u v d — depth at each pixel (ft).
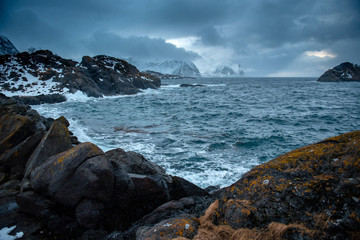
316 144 16.26
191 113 100.48
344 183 12.12
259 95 191.21
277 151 49.24
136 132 64.13
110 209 21.35
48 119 62.28
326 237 10.81
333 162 13.60
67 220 19.66
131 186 22.52
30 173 25.25
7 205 21.84
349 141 14.65
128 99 159.94
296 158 15.12
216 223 14.42
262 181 14.40
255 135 61.52
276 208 12.85
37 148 29.14
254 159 44.50
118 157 29.17
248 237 12.13
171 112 103.30
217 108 116.47
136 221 22.22
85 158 20.66
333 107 117.50
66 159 20.85
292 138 58.85
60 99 141.79
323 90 247.50
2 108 48.24
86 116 89.71
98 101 147.02
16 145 34.40
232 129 68.85
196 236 13.43
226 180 35.53
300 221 11.94
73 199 19.88
